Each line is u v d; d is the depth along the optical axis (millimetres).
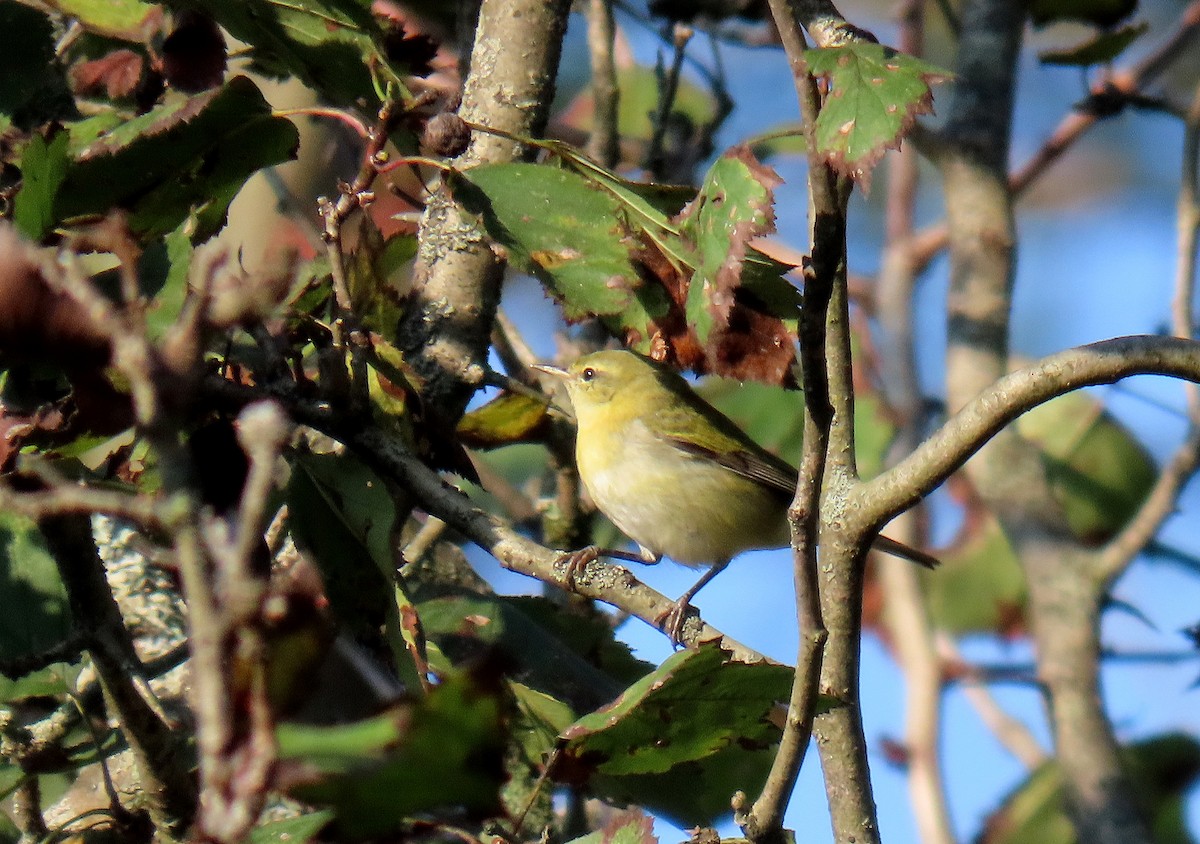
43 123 9789
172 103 7906
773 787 6246
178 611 11250
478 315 9570
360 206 7746
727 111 13891
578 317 8031
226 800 3336
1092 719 11727
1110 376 6371
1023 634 14141
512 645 9469
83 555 6914
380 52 8172
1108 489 14148
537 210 8086
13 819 9320
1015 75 13195
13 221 7105
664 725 6449
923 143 12969
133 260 4160
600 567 8906
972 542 14266
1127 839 11234
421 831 4340
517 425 10266
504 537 8375
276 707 3793
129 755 10180
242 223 12812
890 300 12977
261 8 8266
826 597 7332
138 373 3461
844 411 7387
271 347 7551
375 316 9398
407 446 8266
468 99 9773
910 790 11383
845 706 7426
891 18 18734
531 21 9727
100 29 9273
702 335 7438
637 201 8078
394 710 3707
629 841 6418
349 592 7559
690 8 13375
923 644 11914
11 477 6465
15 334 4035
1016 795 13172
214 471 7117
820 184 5887
